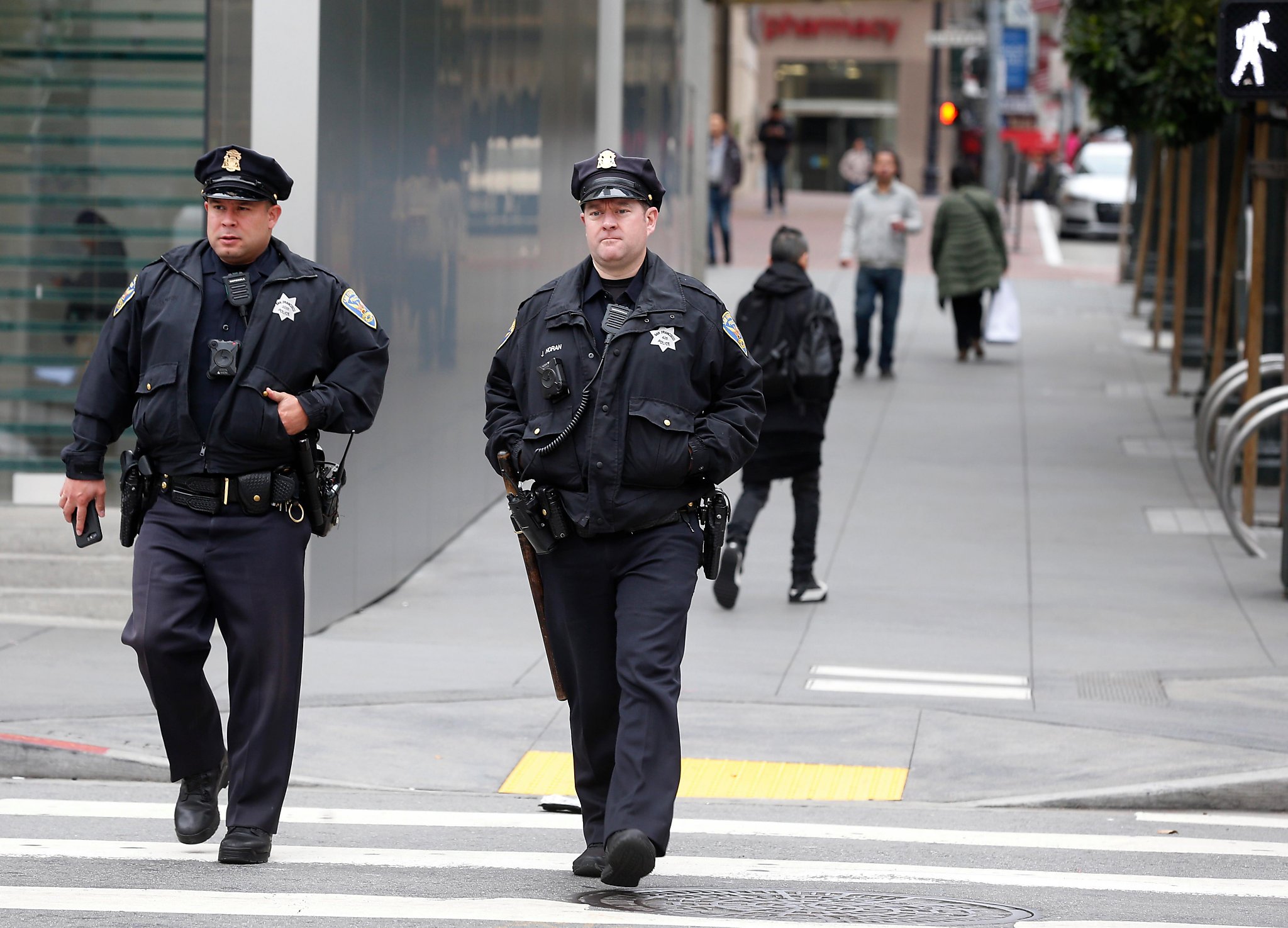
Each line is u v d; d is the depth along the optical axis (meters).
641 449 16.12
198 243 17.64
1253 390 37.59
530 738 23.75
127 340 17.33
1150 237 80.31
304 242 28.09
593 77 51.59
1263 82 30.77
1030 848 19.50
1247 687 26.61
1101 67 43.88
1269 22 30.64
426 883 17.03
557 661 16.94
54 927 15.21
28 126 32.66
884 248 58.53
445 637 29.56
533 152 44.31
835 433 50.09
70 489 17.33
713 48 133.25
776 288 30.88
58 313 33.03
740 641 29.52
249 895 16.36
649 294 16.44
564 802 20.66
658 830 15.47
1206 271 52.78
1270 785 21.47
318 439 17.72
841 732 24.23
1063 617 31.44
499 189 40.84
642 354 16.25
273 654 17.30
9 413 33.31
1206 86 42.31
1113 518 40.16
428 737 23.64
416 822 20.05
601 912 15.95
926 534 38.47
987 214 61.25
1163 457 47.19
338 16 28.92
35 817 19.83
